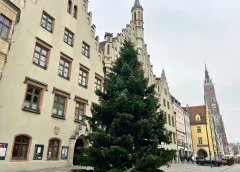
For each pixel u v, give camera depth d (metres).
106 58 26.06
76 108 20.73
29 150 15.12
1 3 13.11
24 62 15.87
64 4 21.12
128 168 10.02
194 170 23.48
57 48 19.27
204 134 62.19
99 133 10.20
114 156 9.63
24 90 15.48
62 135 18.27
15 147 14.39
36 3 17.84
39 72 17.03
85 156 10.60
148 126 10.22
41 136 16.25
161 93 40.72
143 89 12.39
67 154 18.42
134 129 10.82
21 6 16.42
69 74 20.31
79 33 22.53
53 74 18.39
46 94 17.34
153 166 9.48
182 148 47.56
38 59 17.36
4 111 13.84
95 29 25.34
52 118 17.56
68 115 19.34
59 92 18.69
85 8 24.27
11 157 13.84
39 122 16.28
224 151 111.88
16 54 15.35
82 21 23.36
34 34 17.12
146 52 36.69
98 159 10.09
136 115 11.40
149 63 37.41
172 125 43.62
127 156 9.55
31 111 15.75
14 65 15.06
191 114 67.56
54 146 17.47
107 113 11.55
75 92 20.64
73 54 21.17
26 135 15.06
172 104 46.91
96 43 25.22
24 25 16.39
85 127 20.45
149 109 11.61
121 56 13.87
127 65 12.66
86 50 23.44
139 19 36.22
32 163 15.11
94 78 23.77
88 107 22.05
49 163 16.44
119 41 28.70
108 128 11.33
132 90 12.22
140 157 10.14
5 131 13.71
